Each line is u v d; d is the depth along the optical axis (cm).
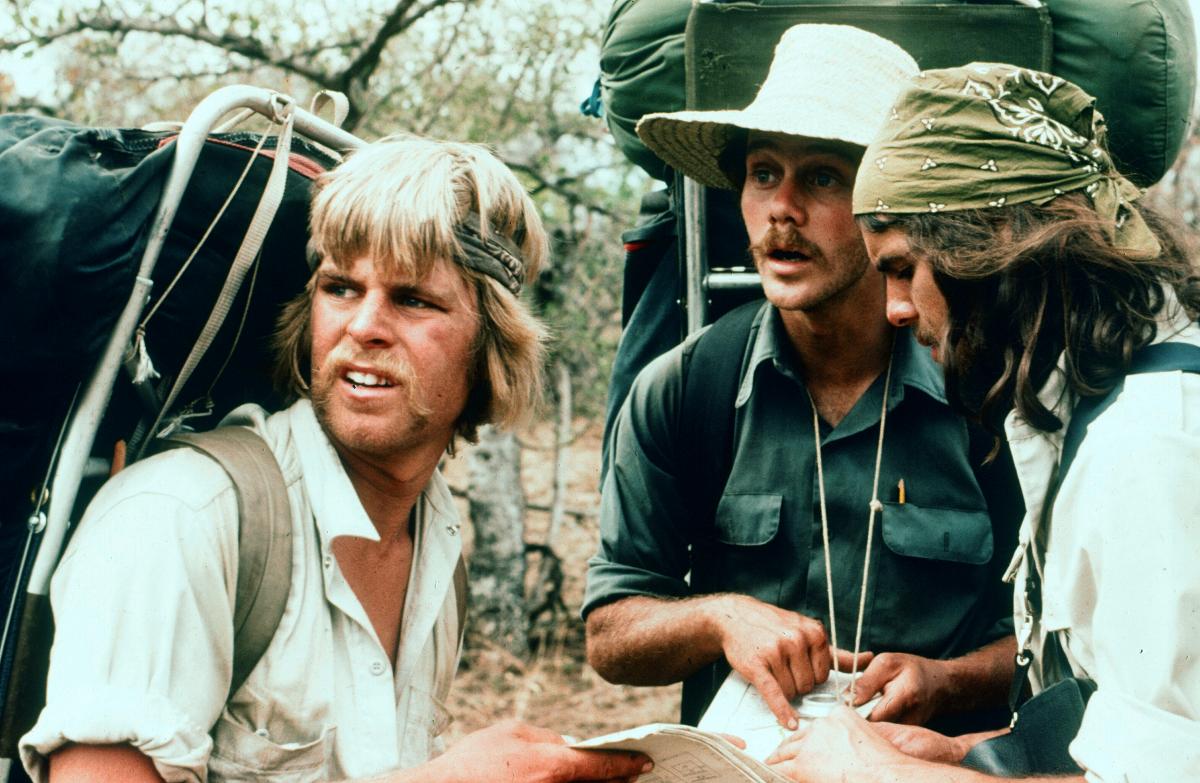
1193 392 161
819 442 246
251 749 178
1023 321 171
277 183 194
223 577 174
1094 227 168
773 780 176
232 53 783
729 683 238
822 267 236
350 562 194
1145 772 152
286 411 195
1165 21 262
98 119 761
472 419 203
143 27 755
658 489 259
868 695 228
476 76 824
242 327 202
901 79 240
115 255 173
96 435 188
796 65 240
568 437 927
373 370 185
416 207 182
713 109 273
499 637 852
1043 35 261
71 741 162
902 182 178
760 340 252
